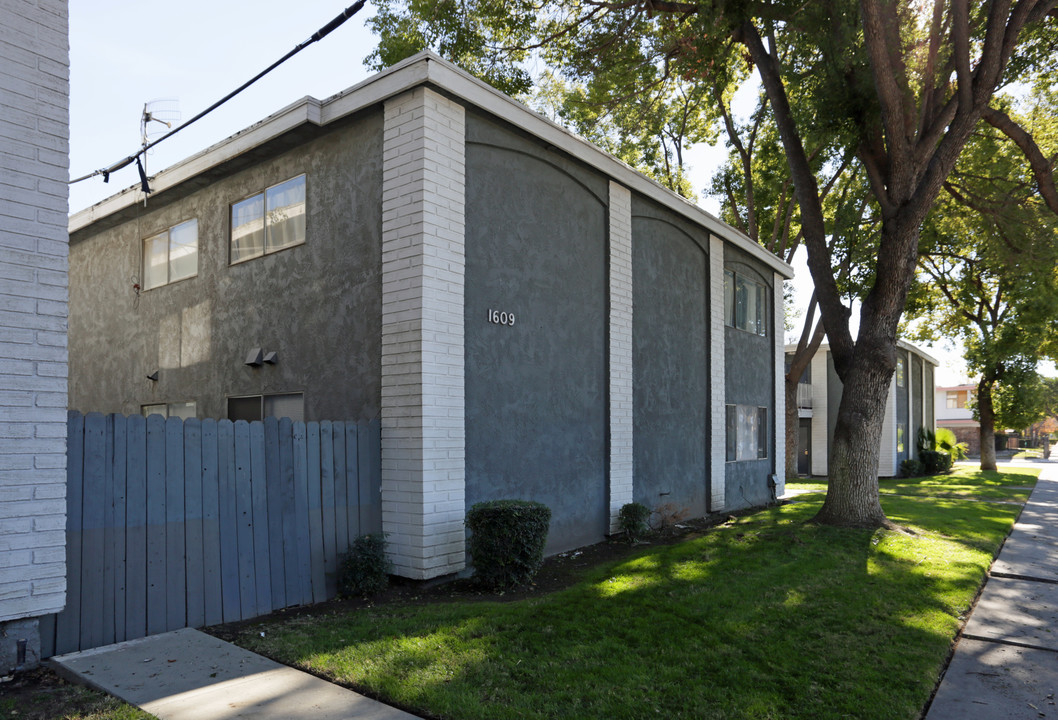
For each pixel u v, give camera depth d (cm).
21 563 470
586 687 459
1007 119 1242
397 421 769
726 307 1530
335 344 851
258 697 440
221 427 638
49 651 511
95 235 1313
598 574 816
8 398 467
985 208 1647
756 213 2586
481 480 830
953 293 2939
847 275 1786
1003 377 2900
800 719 418
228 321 1010
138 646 539
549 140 933
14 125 480
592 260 1050
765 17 1114
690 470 1323
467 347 820
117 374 1234
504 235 885
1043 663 536
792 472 2455
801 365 2466
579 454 1003
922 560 872
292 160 928
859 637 573
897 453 2875
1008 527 1212
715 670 495
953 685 489
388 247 791
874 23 1001
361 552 725
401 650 527
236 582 637
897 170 1089
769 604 666
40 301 488
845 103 1114
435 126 779
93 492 541
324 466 730
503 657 513
